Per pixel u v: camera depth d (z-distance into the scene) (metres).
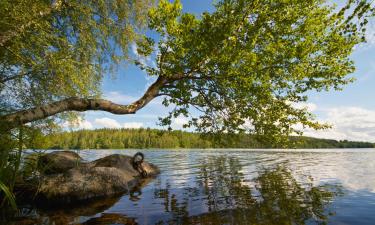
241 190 9.38
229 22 8.70
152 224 5.48
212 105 11.12
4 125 6.94
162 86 10.93
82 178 8.64
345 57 8.68
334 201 7.48
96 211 6.65
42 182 8.04
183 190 9.60
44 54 8.57
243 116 10.22
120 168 13.09
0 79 9.14
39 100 9.94
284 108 9.66
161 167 19.25
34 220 5.83
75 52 9.34
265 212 6.29
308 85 8.95
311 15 8.85
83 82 9.25
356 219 5.70
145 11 12.11
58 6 9.30
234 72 8.98
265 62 9.03
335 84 8.90
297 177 12.87
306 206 6.87
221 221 5.57
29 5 7.29
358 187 9.89
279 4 8.59
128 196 8.57
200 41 8.93
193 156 35.78
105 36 10.49
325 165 19.97
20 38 7.91
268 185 10.45
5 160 6.38
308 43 8.37
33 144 8.51
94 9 10.57
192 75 10.72
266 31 9.08
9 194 5.64
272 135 9.73
